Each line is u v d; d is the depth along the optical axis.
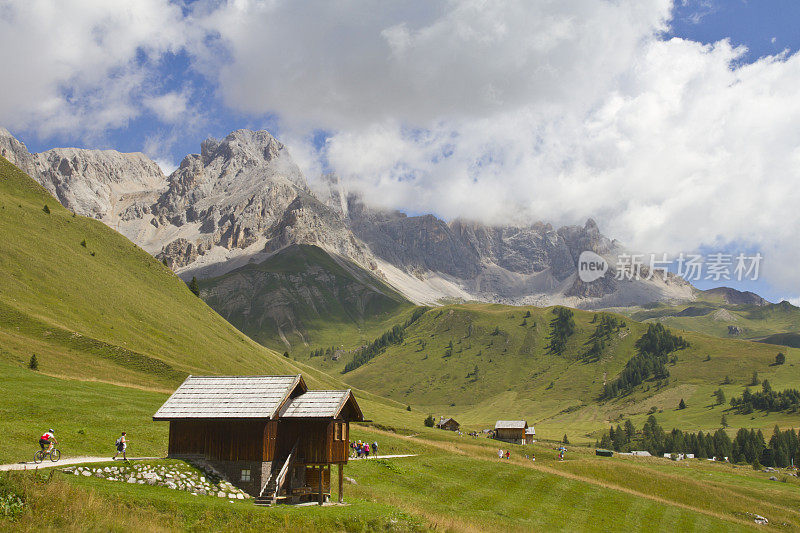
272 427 49.94
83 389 86.19
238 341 191.75
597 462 107.62
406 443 98.19
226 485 47.31
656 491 93.00
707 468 143.88
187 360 149.00
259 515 40.88
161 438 65.94
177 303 189.38
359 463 72.31
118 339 140.88
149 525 35.62
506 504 67.75
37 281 147.25
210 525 38.22
